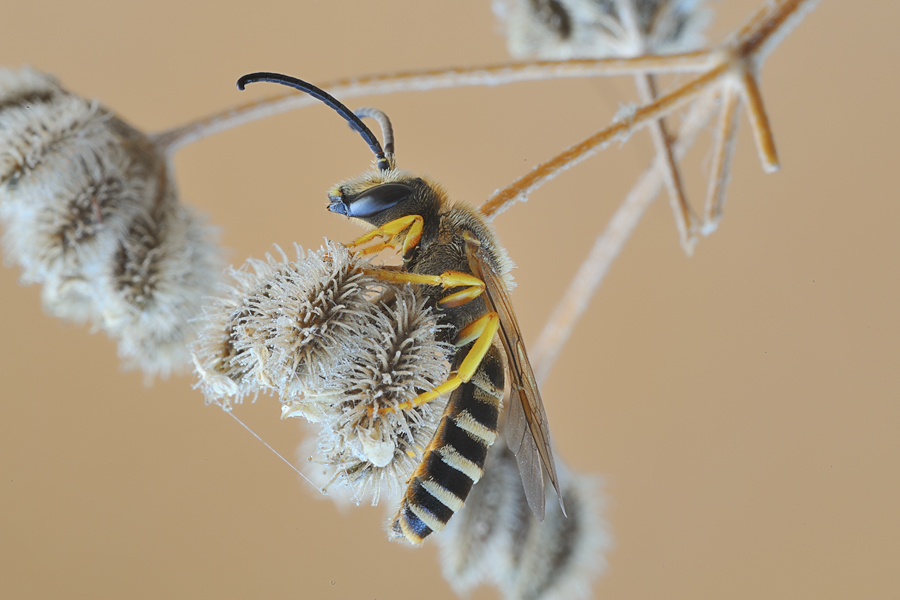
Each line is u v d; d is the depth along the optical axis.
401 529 0.09
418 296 0.09
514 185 0.09
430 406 0.09
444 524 0.09
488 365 0.09
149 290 0.09
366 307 0.09
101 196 0.09
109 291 0.09
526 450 0.09
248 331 0.09
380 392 0.09
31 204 0.09
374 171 0.09
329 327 0.09
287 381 0.09
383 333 0.09
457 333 0.09
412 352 0.09
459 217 0.09
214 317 0.09
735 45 0.09
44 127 0.09
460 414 0.09
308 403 0.09
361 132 0.09
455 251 0.09
